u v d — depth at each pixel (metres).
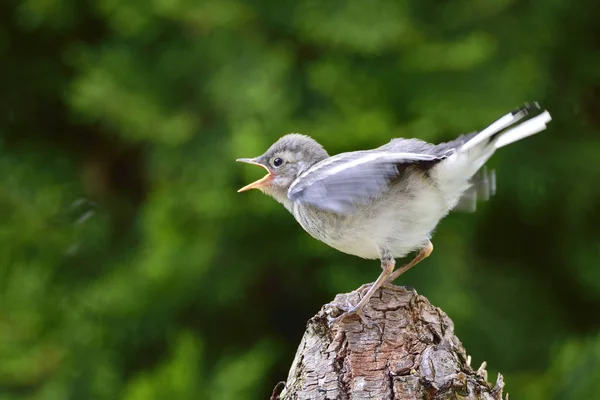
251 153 11.80
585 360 12.63
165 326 13.22
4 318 13.09
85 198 14.20
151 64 13.55
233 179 12.45
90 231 13.80
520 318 14.37
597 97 15.26
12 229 13.33
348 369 6.25
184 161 12.98
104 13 13.29
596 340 12.77
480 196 7.72
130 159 14.80
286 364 13.62
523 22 13.89
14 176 13.95
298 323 13.83
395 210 7.36
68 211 13.82
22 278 13.20
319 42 12.67
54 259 13.49
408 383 6.08
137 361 13.17
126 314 12.93
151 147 13.64
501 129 7.08
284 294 13.78
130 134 13.04
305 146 8.83
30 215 13.53
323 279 12.80
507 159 14.05
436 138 12.45
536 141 14.31
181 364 11.54
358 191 7.11
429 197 7.36
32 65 14.52
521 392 13.03
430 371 6.12
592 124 15.20
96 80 13.10
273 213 12.32
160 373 11.55
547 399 12.79
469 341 13.73
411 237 7.47
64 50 14.54
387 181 7.23
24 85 14.56
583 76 14.86
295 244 12.92
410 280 12.78
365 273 12.60
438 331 6.60
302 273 13.39
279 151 8.86
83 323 13.03
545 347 14.16
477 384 6.16
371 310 6.70
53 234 13.52
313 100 12.86
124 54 13.49
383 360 6.27
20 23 13.91
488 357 13.77
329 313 6.63
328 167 7.53
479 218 14.27
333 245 7.74
